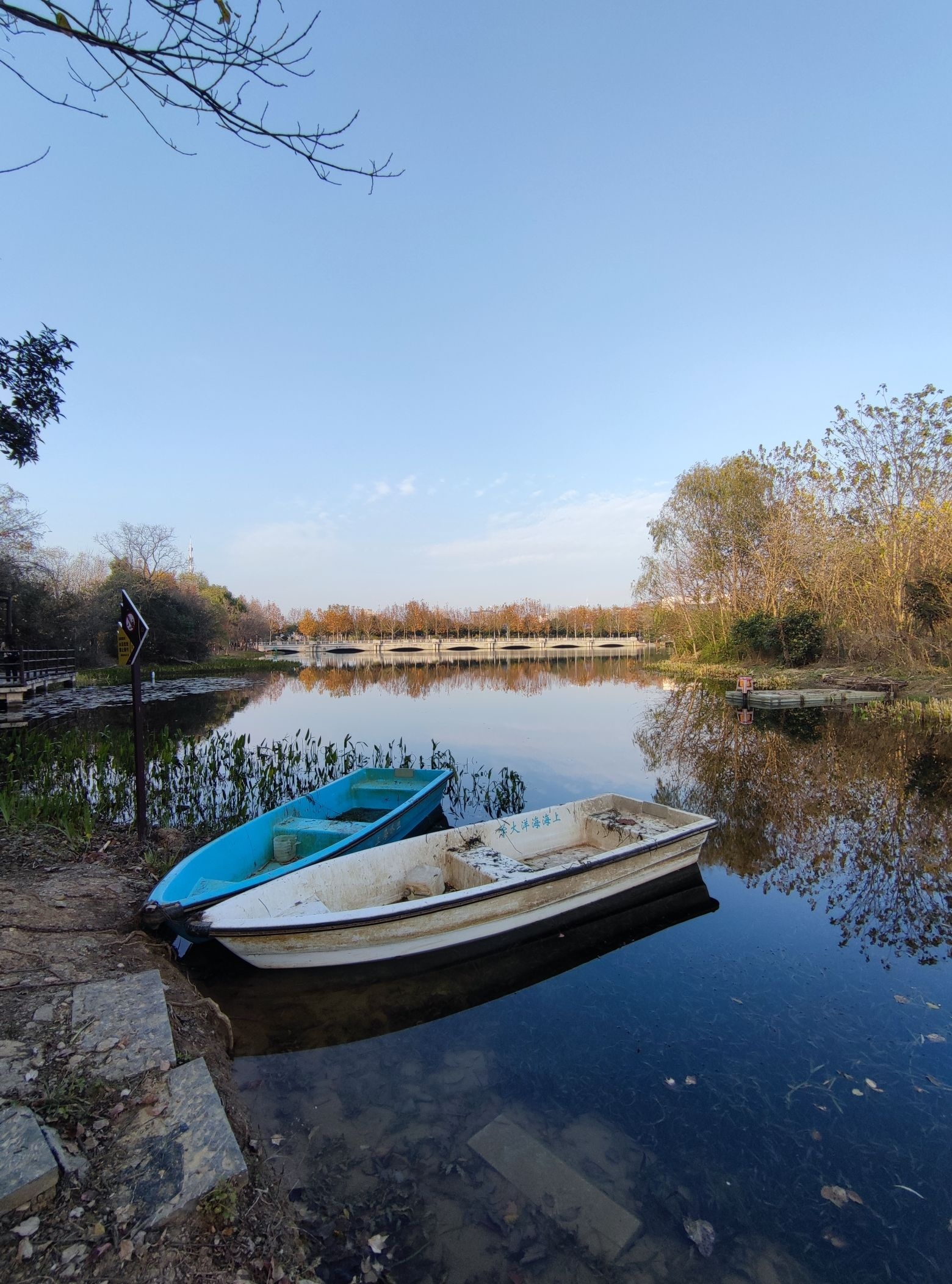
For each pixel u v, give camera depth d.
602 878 4.63
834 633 21.69
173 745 9.27
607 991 3.74
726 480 26.58
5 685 15.66
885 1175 2.42
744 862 5.78
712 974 3.93
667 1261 2.05
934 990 3.74
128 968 3.39
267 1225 1.99
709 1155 2.50
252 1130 2.49
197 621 37.31
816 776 8.99
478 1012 3.52
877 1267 2.06
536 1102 2.79
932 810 7.28
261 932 3.47
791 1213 2.25
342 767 9.74
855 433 20.72
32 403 5.46
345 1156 2.43
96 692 21.67
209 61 2.21
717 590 28.02
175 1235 1.83
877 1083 2.93
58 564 31.81
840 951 4.22
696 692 20.44
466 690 23.91
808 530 22.67
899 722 13.13
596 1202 2.26
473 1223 2.15
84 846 5.32
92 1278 1.66
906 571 18.72
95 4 2.05
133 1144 2.11
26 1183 1.83
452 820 7.56
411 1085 2.89
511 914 4.16
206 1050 2.83
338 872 4.42
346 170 2.58
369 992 3.73
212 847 4.81
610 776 9.45
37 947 3.43
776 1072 3.01
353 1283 1.93
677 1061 3.09
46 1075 2.36
